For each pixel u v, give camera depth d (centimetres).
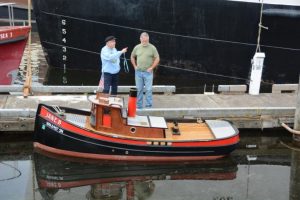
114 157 875
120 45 1563
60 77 1623
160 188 797
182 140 871
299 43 1495
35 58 1903
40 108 876
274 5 1445
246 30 1486
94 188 786
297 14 1450
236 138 909
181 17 1496
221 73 1559
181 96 1167
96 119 870
